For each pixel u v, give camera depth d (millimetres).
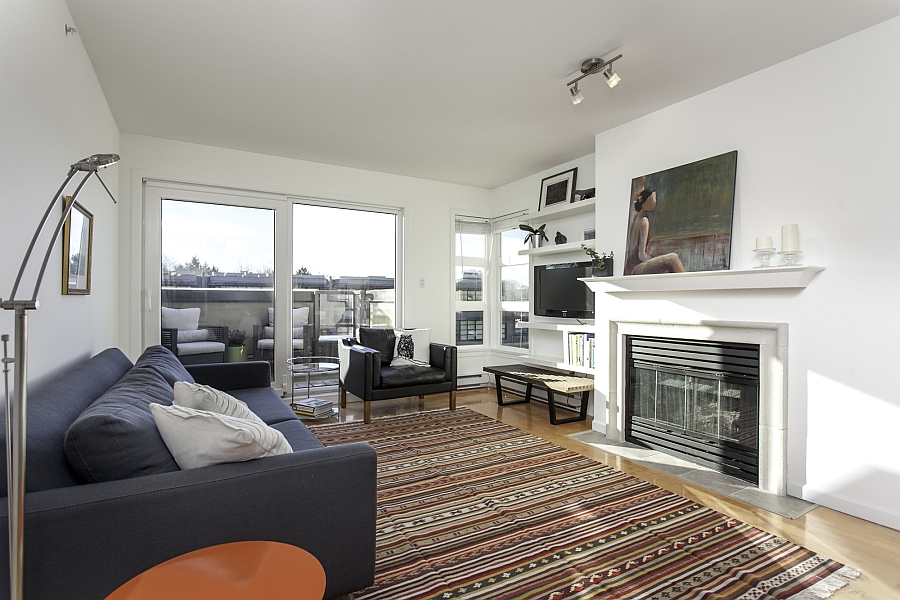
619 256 3850
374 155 4762
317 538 1559
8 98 1534
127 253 4148
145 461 1437
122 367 2531
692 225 3260
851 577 1916
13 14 1567
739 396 2996
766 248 2711
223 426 1520
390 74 3062
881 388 2410
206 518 1383
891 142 2391
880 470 2404
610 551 2111
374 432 3982
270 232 4852
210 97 3406
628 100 3416
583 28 2525
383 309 5520
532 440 3775
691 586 1852
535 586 1851
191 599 1021
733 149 3084
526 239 5262
